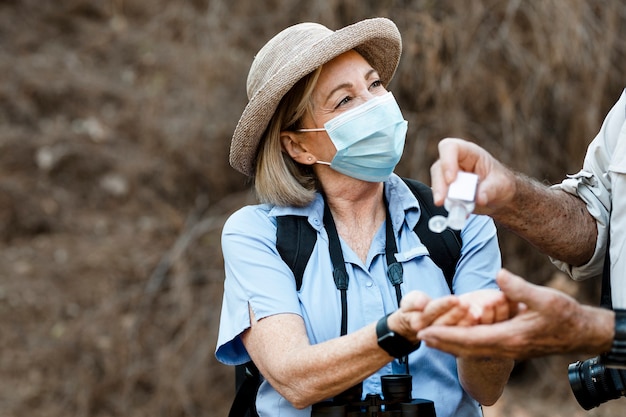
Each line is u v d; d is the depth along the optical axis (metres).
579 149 5.47
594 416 5.27
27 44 8.23
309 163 2.45
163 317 5.89
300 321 2.26
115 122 7.48
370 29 2.37
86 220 6.84
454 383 2.34
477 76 5.44
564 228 2.20
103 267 6.35
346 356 2.04
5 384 5.64
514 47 5.45
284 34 2.49
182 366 5.58
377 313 2.30
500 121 5.52
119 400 5.56
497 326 1.78
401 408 2.15
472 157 2.00
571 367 2.27
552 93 5.52
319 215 2.40
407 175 5.50
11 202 6.83
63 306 6.11
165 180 7.01
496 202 2.06
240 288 2.34
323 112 2.39
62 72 7.90
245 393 2.45
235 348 2.42
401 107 5.54
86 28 8.54
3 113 7.47
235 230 2.41
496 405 5.38
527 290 1.72
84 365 5.68
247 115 2.39
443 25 5.39
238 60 6.66
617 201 2.07
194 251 6.14
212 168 6.86
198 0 7.81
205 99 6.88
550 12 5.37
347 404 2.19
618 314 1.81
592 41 5.45
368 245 2.41
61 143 7.25
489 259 2.35
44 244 6.65
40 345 5.86
